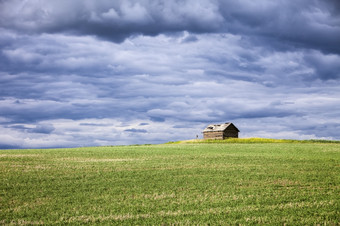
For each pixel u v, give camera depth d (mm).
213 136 94625
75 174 27453
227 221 14812
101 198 19266
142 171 29281
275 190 21516
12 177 25688
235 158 40438
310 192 20891
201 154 46094
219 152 49781
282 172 29141
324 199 19047
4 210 16672
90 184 23344
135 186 22688
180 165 33625
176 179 25422
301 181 24766
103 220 14992
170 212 16234
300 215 15734
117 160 38438
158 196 19688
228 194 20359
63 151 52500
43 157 41875
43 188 21891
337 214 15859
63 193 20500
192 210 16625
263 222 14570
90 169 30469
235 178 25922
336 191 21250
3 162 35438
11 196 19625
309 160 38344
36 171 28969
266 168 31531
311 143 72875
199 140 85438
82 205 17641
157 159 39406
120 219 15094
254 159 39344
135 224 14398
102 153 48312
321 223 14484
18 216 15625
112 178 25672
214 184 23594
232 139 81625
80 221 14812
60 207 17250
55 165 33406
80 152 50156
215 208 17000
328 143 73250
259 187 22516
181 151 51781
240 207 17188
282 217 15367
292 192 20875
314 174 28047
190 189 21859
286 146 62406
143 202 18281
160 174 27656
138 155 44906
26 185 22766
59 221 14797
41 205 17672
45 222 14688
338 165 34156
